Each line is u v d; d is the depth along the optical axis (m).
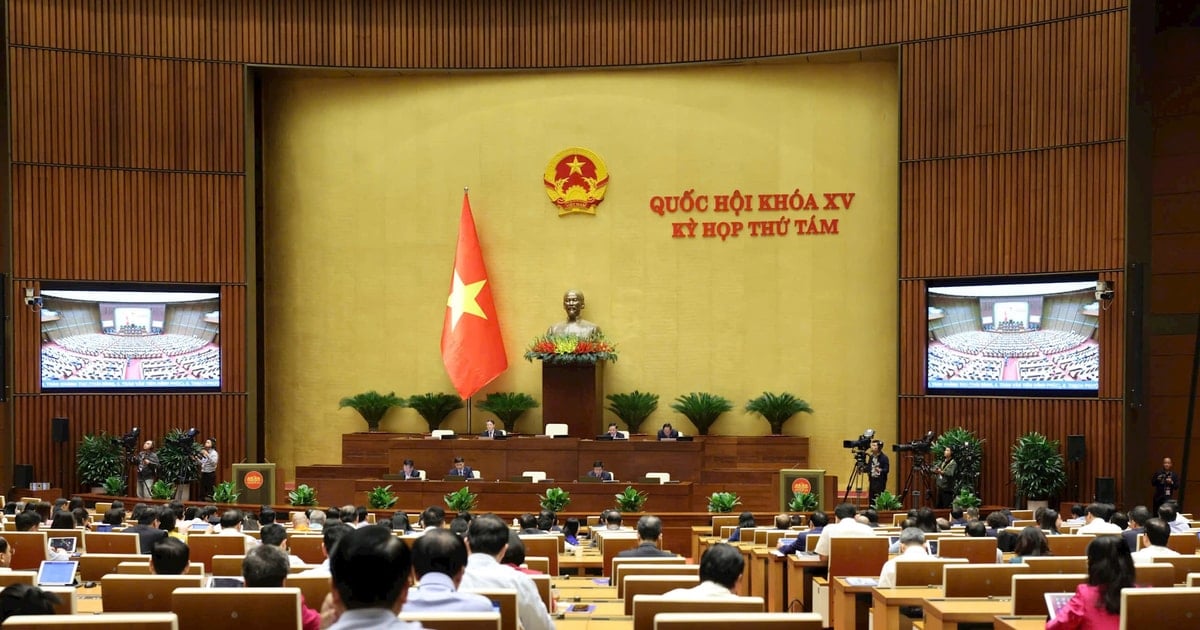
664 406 22.03
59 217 20.73
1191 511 19.11
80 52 20.91
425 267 22.72
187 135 21.50
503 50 22.28
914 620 7.93
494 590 5.27
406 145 22.75
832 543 9.55
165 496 18.94
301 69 22.25
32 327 20.50
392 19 22.28
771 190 21.75
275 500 18.67
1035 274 18.73
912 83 20.03
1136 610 5.14
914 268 19.95
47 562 7.72
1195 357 19.08
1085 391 18.17
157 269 21.30
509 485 18.27
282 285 22.88
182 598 4.79
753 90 21.88
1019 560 7.99
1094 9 18.27
